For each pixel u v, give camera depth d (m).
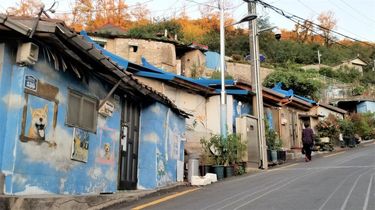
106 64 9.32
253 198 9.56
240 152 17.55
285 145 27.78
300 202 8.60
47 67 8.51
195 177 13.95
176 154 14.91
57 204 7.71
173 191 12.34
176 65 36.97
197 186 13.59
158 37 36.88
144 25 43.50
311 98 38.38
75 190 9.36
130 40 35.00
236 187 12.16
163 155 13.58
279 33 20.91
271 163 20.56
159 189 12.12
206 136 19.25
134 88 11.38
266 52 60.94
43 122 8.31
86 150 9.91
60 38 7.90
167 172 13.87
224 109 18.50
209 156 16.91
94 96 10.38
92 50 8.50
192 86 19.23
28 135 7.88
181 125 15.71
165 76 17.88
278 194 9.95
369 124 40.28
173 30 44.81
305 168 16.84
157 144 13.14
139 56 35.09
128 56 34.75
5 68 7.71
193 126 19.59
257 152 19.52
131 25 42.72
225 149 16.66
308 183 11.69
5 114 7.65
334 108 35.81
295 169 16.88
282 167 18.95
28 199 7.09
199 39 50.44
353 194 9.28
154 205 9.42
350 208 7.73
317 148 28.56
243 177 15.43
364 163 16.98
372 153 22.72
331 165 17.11
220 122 19.28
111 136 11.26
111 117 11.32
